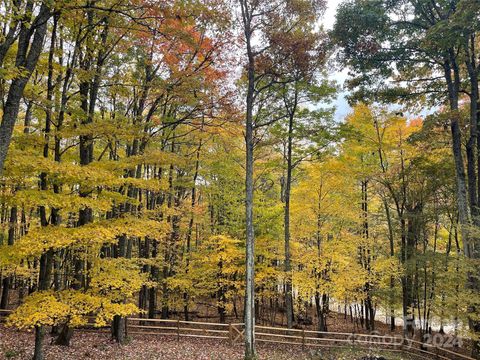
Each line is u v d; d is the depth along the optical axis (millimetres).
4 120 7184
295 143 17656
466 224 12469
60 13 8281
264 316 23625
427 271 17531
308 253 18188
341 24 13695
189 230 19281
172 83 12953
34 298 8680
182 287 17547
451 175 16891
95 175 8555
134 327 16094
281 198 24234
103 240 8711
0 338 12352
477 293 11883
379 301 18531
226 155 17578
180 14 8461
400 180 18453
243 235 18406
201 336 15617
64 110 9398
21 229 19594
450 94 14703
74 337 13633
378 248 20859
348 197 19234
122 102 17219
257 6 12516
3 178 8445
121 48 12156
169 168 18094
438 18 14234
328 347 16188
